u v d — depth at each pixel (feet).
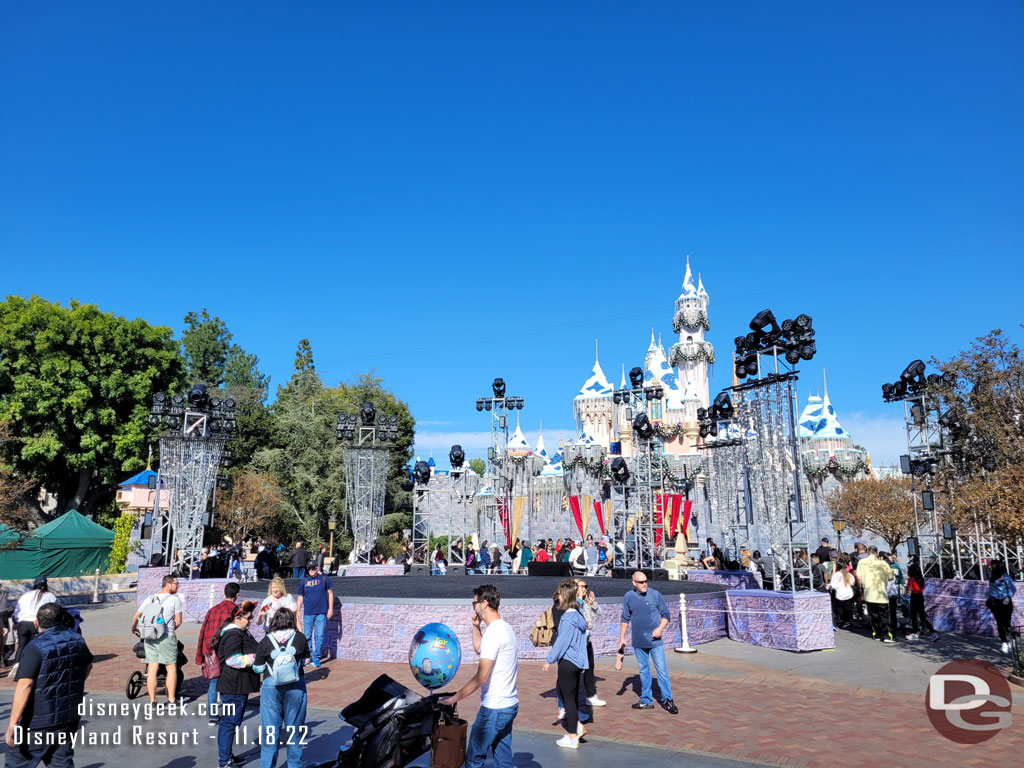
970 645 52.37
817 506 170.40
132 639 57.00
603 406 258.78
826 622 50.52
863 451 188.44
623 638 34.12
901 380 79.36
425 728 19.77
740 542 97.09
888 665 44.55
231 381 255.09
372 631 47.88
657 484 99.04
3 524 88.28
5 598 49.11
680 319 295.07
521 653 47.11
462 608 47.34
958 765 25.30
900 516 137.69
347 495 108.78
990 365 56.18
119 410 148.77
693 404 245.45
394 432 111.45
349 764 19.94
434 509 177.47
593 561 88.28
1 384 135.54
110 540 106.93
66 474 150.71
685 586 63.87
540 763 25.84
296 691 24.18
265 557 88.33
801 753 26.78
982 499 53.67
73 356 141.79
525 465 193.36
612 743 28.25
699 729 30.04
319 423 158.81
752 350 60.64
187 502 83.66
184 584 68.49
